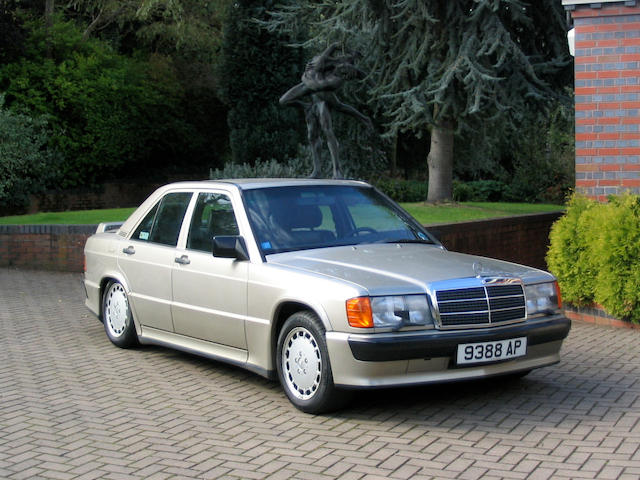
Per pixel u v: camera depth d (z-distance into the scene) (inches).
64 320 410.0
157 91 1270.9
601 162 422.3
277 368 251.4
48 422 239.0
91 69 1193.4
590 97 422.6
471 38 691.4
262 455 207.6
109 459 207.2
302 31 1038.4
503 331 236.5
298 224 277.1
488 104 701.3
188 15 1349.7
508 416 237.0
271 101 1106.7
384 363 224.2
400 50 762.8
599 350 325.4
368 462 200.4
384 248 274.8
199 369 302.4
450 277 237.9
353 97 1024.9
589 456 201.5
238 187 283.9
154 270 306.2
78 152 1167.0
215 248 263.0
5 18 1093.1
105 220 702.5
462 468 194.5
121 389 275.0
